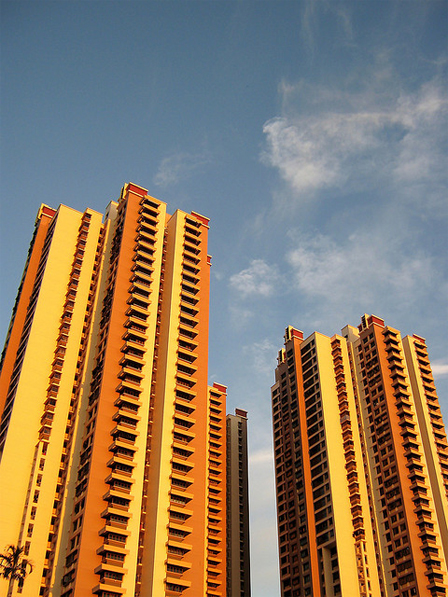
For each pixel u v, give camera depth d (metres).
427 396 137.88
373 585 111.38
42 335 100.00
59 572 77.75
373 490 124.88
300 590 114.50
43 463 87.25
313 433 131.75
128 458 85.94
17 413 90.62
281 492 131.62
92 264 112.38
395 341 144.25
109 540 78.50
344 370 142.00
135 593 79.25
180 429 93.81
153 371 100.31
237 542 135.25
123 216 115.12
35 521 82.00
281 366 150.62
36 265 113.62
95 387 94.19
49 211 122.50
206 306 112.25
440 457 129.12
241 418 158.50
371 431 132.38
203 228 124.56
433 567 110.44
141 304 103.50
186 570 82.38
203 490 90.81
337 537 113.94
